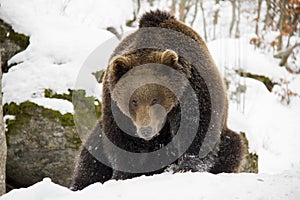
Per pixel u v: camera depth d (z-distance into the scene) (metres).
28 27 14.59
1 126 8.61
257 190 6.31
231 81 19.03
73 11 17.34
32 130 12.79
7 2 14.96
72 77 13.49
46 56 13.94
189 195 6.18
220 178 6.88
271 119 18.50
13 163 12.88
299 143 17.14
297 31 25.09
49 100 13.05
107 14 17.91
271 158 16.38
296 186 6.45
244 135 13.36
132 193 6.34
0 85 9.13
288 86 20.69
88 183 10.12
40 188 6.50
